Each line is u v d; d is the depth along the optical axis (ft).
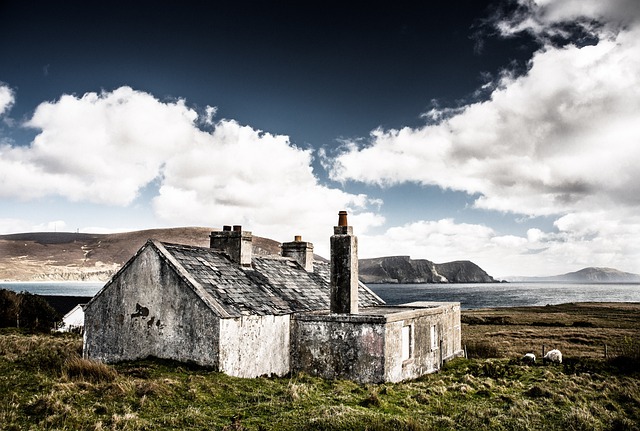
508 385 56.08
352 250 57.93
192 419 32.17
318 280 74.69
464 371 67.10
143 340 51.47
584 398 48.75
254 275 62.08
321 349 56.03
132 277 53.01
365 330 53.62
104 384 37.50
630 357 74.18
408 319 59.11
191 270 52.44
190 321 48.67
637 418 43.21
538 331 158.30
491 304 425.69
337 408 35.76
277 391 42.88
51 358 46.34
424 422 36.22
